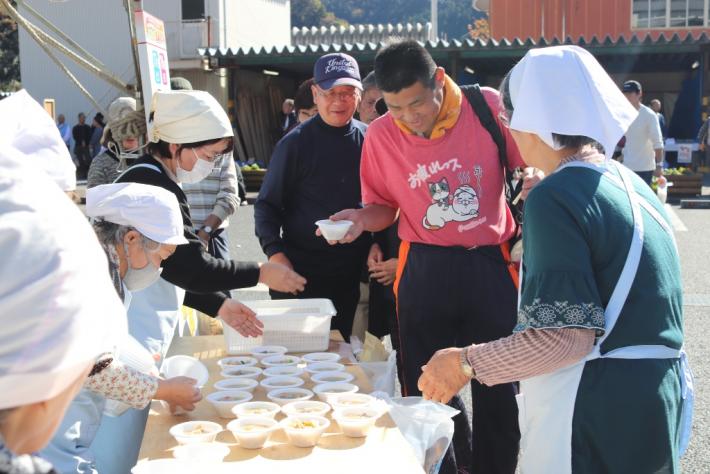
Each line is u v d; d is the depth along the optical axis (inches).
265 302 147.2
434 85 125.6
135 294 120.9
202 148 117.3
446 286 133.4
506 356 83.7
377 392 113.0
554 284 80.0
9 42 1738.4
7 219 38.1
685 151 744.3
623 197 84.0
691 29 904.3
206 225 205.3
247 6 1029.8
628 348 82.7
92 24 967.6
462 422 142.2
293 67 914.7
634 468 82.9
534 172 129.5
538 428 86.0
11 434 41.2
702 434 173.5
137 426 115.4
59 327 38.7
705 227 466.0
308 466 87.0
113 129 170.4
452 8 2743.6
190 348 137.5
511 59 755.4
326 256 165.9
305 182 163.6
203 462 85.0
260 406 102.4
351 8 3137.3
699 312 274.1
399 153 134.4
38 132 98.2
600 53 722.8
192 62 911.7
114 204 94.6
